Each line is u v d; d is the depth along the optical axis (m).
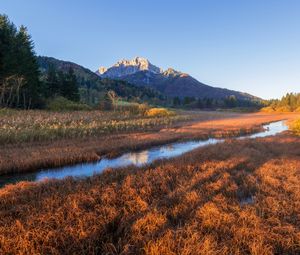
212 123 44.41
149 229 6.97
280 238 6.78
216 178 11.59
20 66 47.44
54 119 30.23
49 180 11.13
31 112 41.12
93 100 88.69
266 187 10.43
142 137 24.73
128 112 55.44
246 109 131.62
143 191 9.64
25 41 55.72
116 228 7.41
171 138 25.12
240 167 13.84
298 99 128.38
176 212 8.06
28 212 7.71
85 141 21.50
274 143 21.52
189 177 11.75
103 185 10.38
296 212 8.41
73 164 15.72
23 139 20.05
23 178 12.92
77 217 7.49
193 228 7.07
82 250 6.11
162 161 14.80
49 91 65.50
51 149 17.41
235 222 7.56
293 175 12.15
